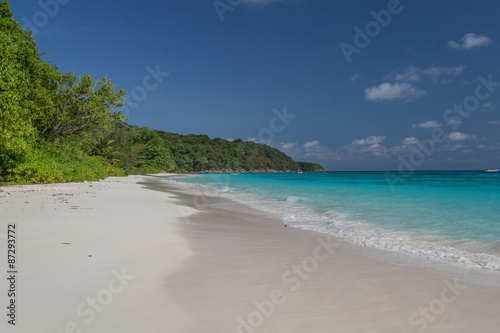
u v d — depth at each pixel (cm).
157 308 332
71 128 2970
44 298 341
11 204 1067
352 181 4534
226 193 2269
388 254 620
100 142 5366
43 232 653
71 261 473
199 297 366
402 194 2044
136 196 1684
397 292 396
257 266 502
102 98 2934
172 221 946
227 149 16325
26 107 2297
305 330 290
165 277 435
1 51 1927
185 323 300
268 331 286
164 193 2089
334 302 359
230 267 493
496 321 316
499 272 501
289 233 839
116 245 588
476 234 807
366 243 720
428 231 856
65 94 2786
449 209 1288
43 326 282
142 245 604
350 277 455
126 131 7244
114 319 303
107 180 3566
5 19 2486
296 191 2439
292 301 359
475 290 410
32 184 2116
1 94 1728
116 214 969
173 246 618
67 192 1636
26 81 2292
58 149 2900
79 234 653
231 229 872
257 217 1135
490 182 4000
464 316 327
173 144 14600
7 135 1730
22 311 309
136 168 7256
